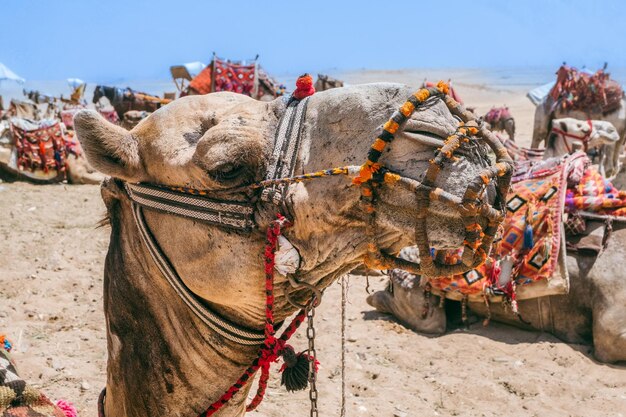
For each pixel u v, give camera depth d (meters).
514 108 49.62
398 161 2.25
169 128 2.61
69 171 14.91
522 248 6.49
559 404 5.61
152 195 2.63
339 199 2.35
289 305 2.68
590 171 6.77
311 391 2.72
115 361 2.92
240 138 2.41
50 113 33.53
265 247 2.41
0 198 12.77
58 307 7.25
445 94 2.33
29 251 9.17
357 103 2.35
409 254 7.02
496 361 6.30
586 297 6.49
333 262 2.43
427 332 7.02
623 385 5.93
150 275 2.77
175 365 2.79
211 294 2.58
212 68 18.45
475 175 2.22
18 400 2.21
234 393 2.78
